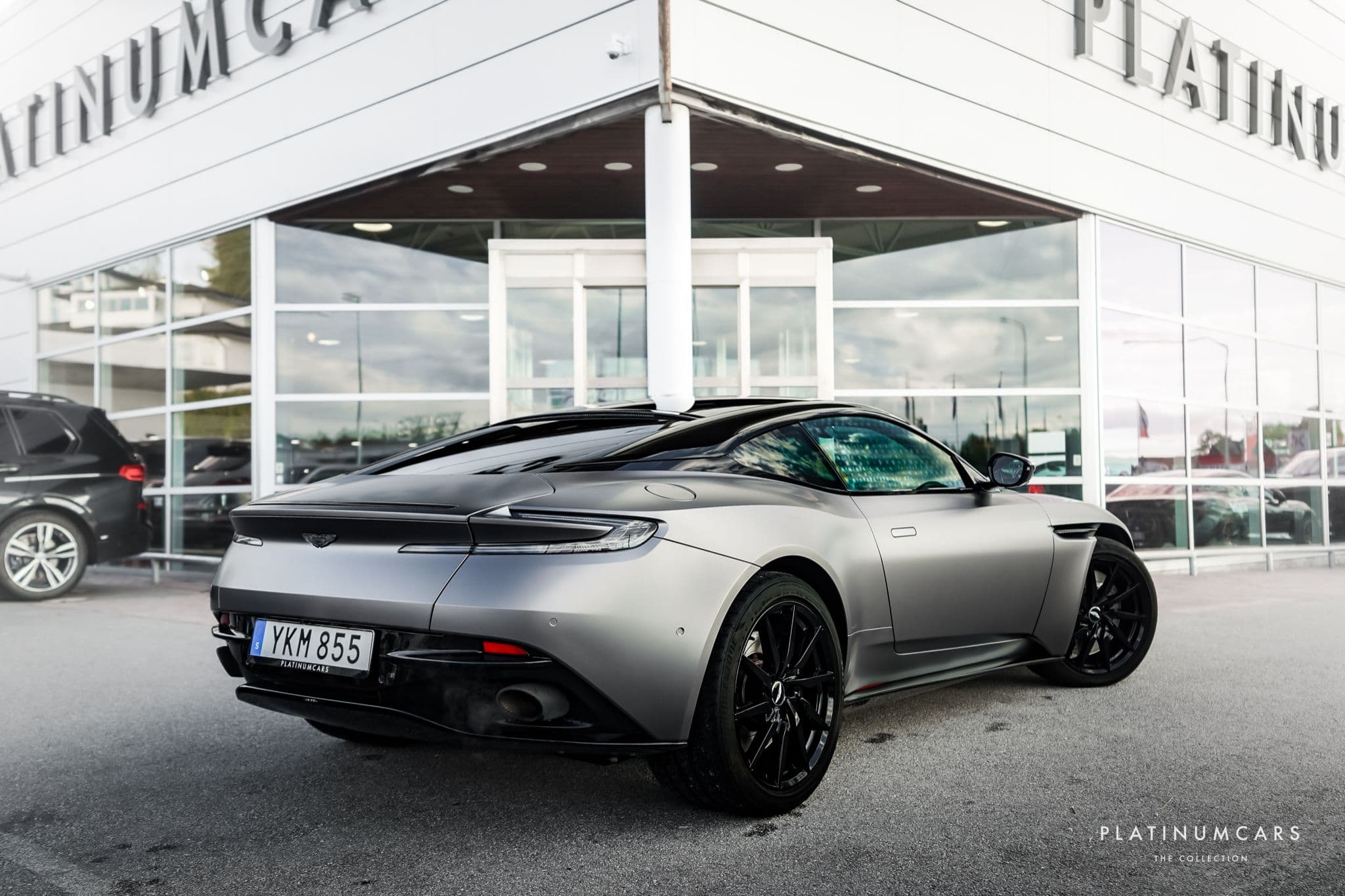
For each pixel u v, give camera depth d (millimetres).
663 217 6512
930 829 2605
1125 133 9656
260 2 9055
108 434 8586
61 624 6609
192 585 9180
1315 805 2770
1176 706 3986
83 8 11117
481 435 3338
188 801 2928
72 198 11414
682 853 2459
